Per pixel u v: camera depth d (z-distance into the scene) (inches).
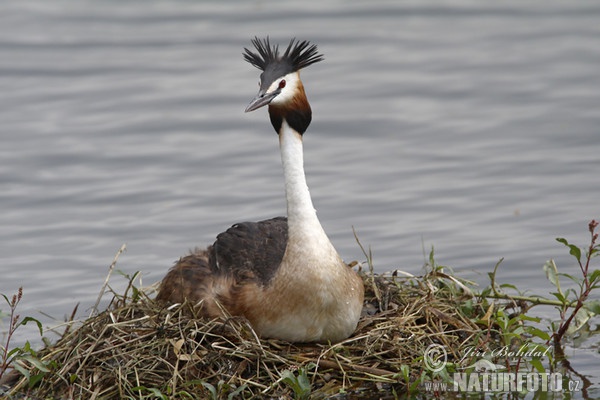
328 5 989.8
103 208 637.9
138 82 836.0
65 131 750.5
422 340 432.8
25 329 490.3
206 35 922.7
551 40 893.2
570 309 493.7
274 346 420.5
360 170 684.7
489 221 606.5
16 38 918.4
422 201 635.5
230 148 724.0
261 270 434.0
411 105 783.1
